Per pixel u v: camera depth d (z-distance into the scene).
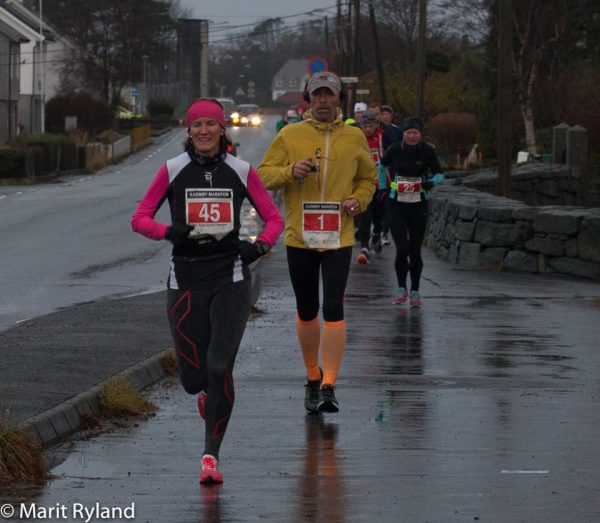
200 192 7.75
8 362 11.05
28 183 59.16
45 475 7.61
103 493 7.24
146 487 7.39
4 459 7.50
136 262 23.25
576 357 12.28
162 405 10.05
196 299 7.76
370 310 15.71
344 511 6.84
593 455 8.19
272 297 16.92
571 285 19.08
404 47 105.38
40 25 95.00
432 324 14.53
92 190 52.25
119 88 119.62
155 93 143.88
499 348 12.80
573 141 38.09
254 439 8.72
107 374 10.45
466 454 8.23
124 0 117.50
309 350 9.76
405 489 7.32
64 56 115.38
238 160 7.85
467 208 21.95
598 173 43.03
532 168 37.19
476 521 6.64
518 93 66.50
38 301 17.62
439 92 82.25
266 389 10.65
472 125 76.19
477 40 74.19
